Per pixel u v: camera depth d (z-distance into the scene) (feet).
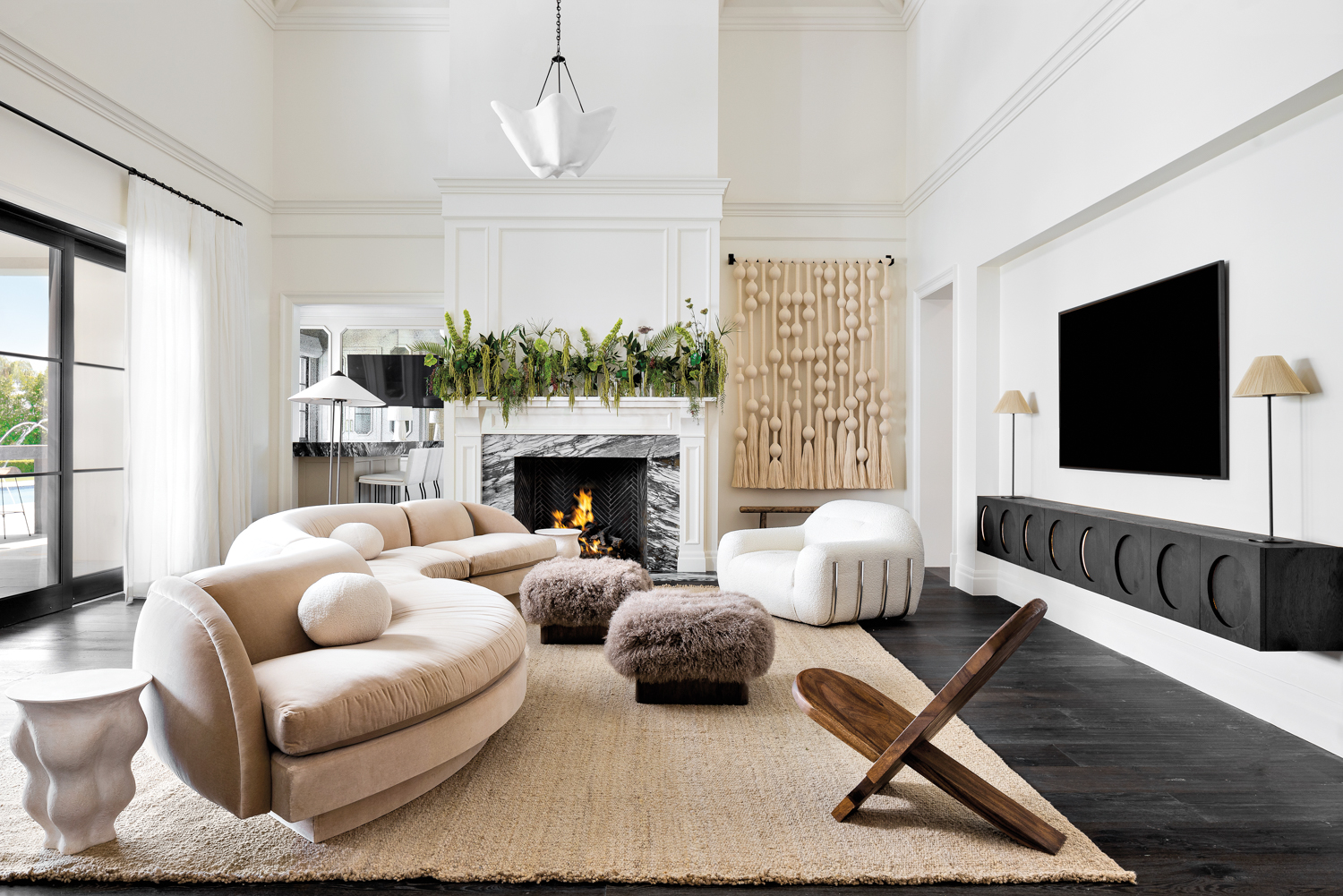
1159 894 5.74
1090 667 11.46
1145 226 11.71
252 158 20.36
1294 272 8.93
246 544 11.51
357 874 5.87
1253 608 8.39
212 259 17.47
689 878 5.84
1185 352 10.70
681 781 7.51
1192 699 10.05
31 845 6.23
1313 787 7.52
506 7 19.74
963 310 17.29
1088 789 7.45
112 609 14.83
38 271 14.19
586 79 19.79
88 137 14.46
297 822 6.36
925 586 17.71
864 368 21.25
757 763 7.97
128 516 15.29
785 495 21.62
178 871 5.85
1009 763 8.04
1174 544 9.79
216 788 6.05
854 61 21.77
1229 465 9.99
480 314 19.45
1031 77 13.92
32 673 10.76
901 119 21.72
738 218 21.65
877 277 21.35
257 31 20.62
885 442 21.25
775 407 21.29
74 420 15.19
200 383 16.99
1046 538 13.11
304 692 6.10
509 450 19.31
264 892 5.71
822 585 13.26
